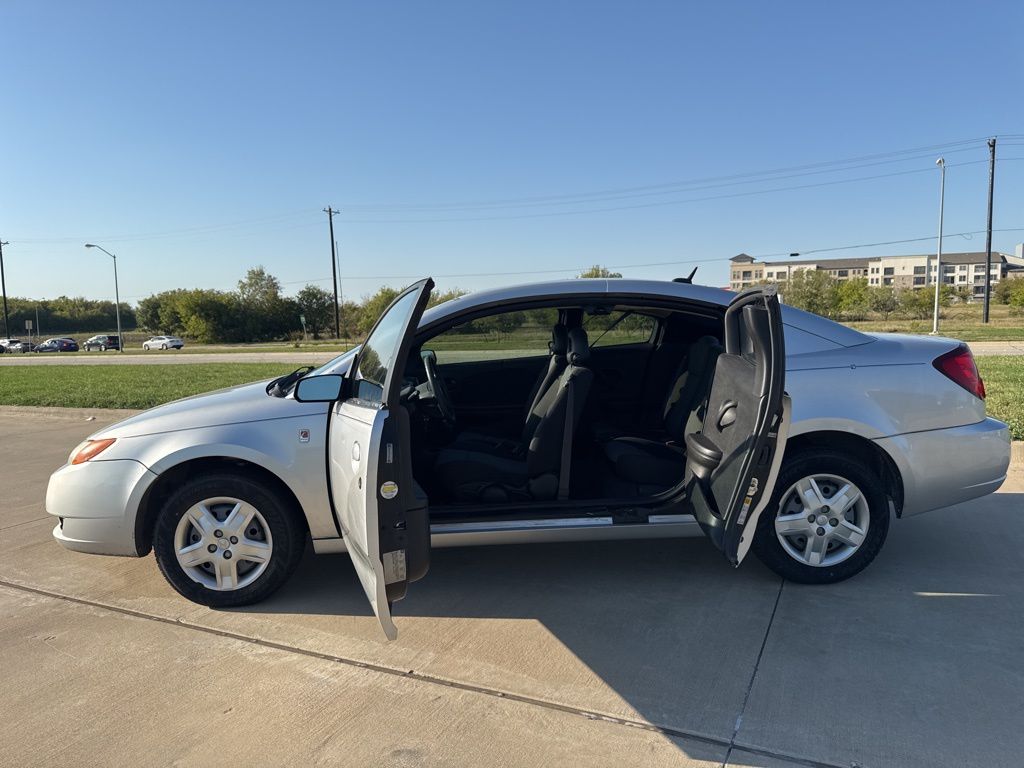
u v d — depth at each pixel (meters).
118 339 58.06
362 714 2.69
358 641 3.27
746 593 3.65
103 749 2.51
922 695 2.71
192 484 3.55
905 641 3.12
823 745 2.43
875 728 2.51
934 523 4.67
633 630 3.29
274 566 3.61
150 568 4.30
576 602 3.61
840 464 3.58
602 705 2.71
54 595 3.91
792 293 59.94
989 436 3.69
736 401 3.10
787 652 3.05
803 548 3.69
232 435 3.54
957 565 3.96
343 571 4.13
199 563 3.62
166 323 83.38
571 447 3.64
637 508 3.60
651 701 2.72
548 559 4.19
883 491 3.61
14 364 30.14
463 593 3.75
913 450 3.60
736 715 2.62
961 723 2.53
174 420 3.67
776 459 2.80
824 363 3.62
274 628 3.43
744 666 2.95
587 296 3.72
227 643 3.29
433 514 3.50
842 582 3.74
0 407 12.20
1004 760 2.33
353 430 2.92
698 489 3.34
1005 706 2.62
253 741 2.53
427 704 2.74
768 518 3.63
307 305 78.56
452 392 4.80
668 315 4.40
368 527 2.47
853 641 3.13
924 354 3.70
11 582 4.12
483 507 3.54
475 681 2.90
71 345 60.62
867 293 61.12
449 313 3.68
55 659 3.17
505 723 2.60
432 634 3.32
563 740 2.49
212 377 18.31
